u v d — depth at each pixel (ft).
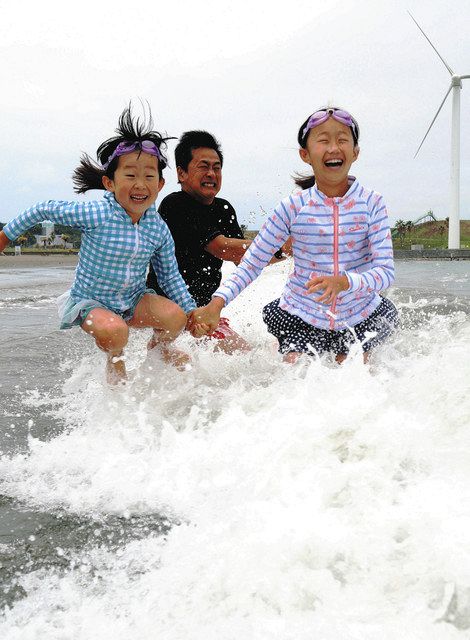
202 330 11.53
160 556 5.43
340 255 11.90
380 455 6.58
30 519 6.19
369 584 4.61
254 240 12.35
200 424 8.70
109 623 4.51
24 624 4.54
